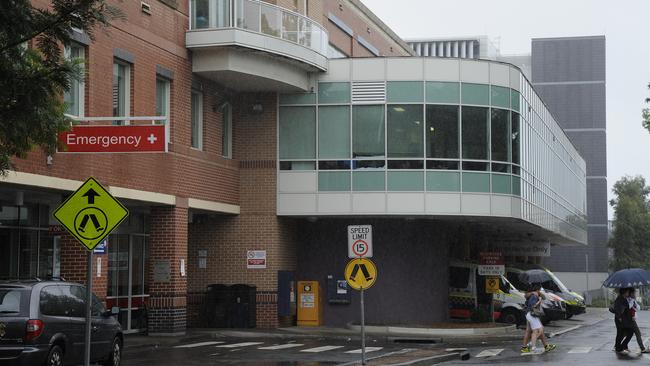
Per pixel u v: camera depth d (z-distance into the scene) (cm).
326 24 3903
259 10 2722
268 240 3014
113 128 1795
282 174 3044
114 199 1280
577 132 9731
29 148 1173
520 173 3250
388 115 3047
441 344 2655
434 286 3253
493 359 2147
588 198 9700
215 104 2869
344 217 3128
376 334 2878
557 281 4353
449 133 3062
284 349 2305
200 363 1906
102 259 2220
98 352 1648
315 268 3209
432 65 3070
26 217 2280
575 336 3053
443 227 3316
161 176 2488
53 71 1072
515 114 3222
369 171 3027
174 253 2559
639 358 2142
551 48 9819
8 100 1028
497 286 3300
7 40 1032
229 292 2944
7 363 1418
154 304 2558
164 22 2533
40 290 1491
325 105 3055
